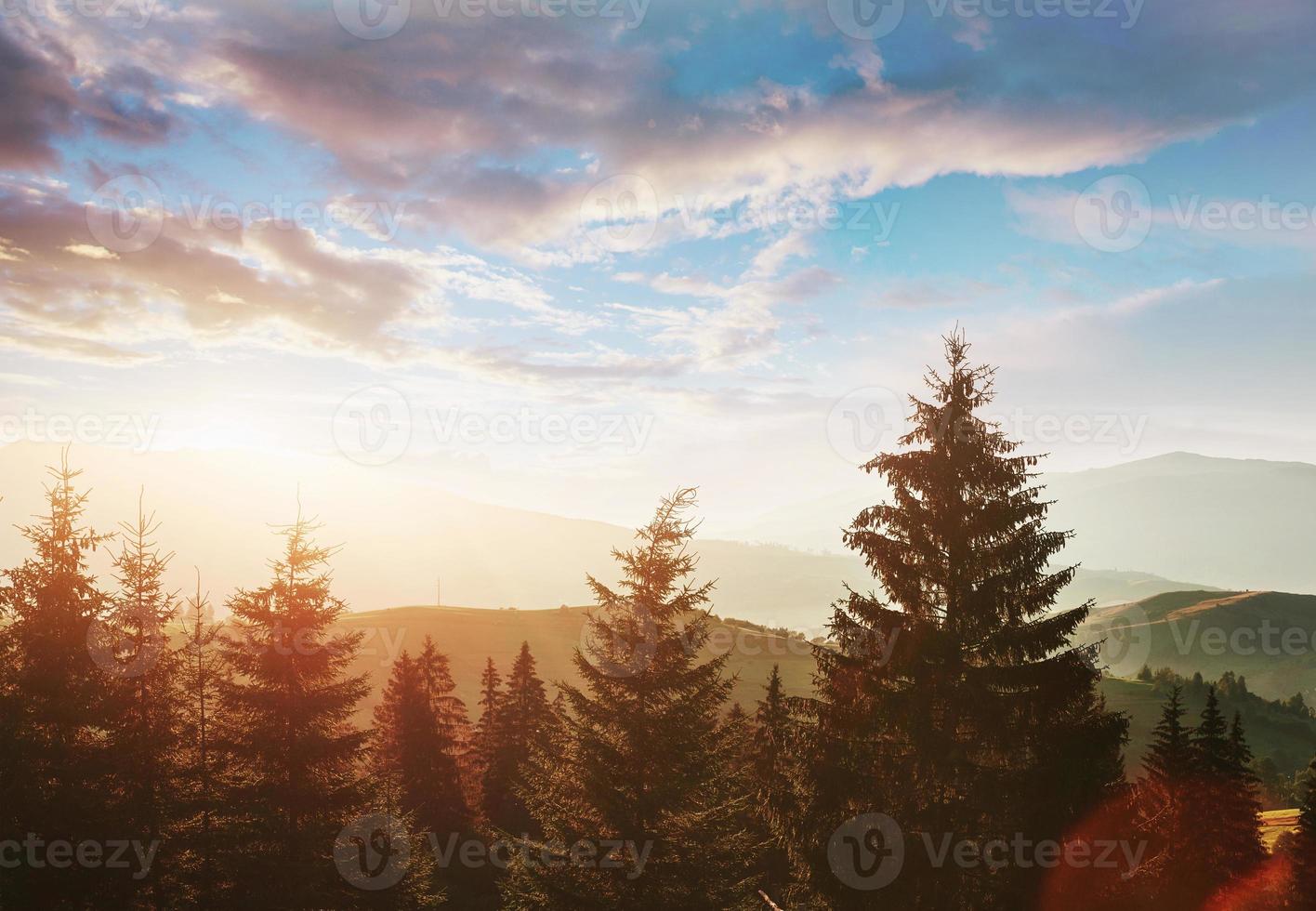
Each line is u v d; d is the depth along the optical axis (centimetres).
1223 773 3092
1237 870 2925
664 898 1700
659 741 1792
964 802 1568
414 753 4575
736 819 2170
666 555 1927
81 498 2041
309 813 1970
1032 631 1570
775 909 1809
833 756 1662
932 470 1703
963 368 1762
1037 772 1517
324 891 1895
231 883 1867
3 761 1753
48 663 1917
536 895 1728
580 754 1816
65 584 1970
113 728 1936
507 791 4916
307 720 2014
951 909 1515
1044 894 1462
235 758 1977
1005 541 1644
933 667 1627
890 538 1738
